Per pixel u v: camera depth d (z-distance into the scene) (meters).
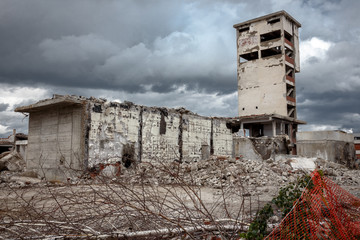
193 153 20.06
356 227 3.95
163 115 18.36
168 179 7.64
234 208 6.80
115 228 3.71
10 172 19.16
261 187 11.59
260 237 3.44
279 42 36.41
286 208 4.41
